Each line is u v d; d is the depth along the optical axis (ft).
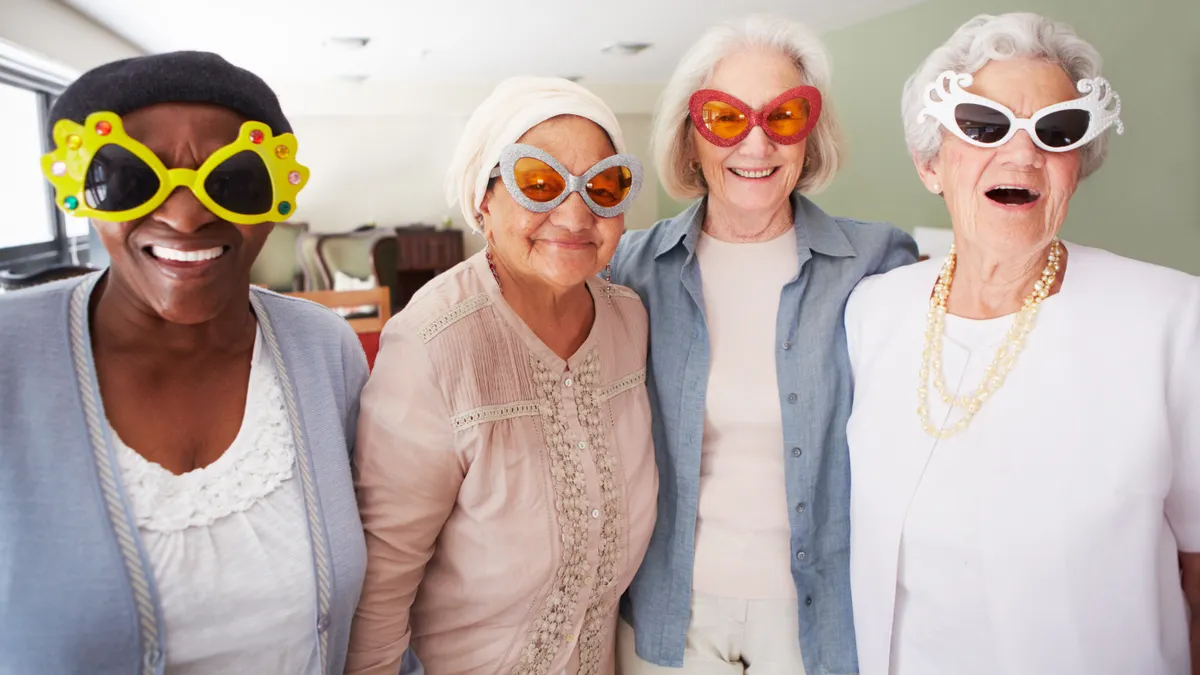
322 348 3.50
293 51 18.69
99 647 2.63
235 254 2.88
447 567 3.85
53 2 13.62
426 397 3.56
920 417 3.92
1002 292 3.84
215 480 2.94
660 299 4.94
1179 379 3.36
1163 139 11.72
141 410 2.87
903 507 3.88
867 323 4.44
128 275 2.72
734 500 4.68
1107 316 3.52
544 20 15.74
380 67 21.36
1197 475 3.41
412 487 3.59
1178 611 3.56
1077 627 3.44
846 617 4.66
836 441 4.68
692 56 4.81
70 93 2.60
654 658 4.79
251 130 2.78
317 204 26.45
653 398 4.84
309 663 3.14
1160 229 11.88
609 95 26.04
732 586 4.66
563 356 4.00
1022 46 3.62
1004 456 3.62
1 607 2.56
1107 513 3.39
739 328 4.84
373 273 24.17
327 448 3.28
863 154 18.95
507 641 3.83
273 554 3.01
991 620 3.61
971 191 3.76
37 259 14.82
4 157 13.88
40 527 2.58
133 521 2.69
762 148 4.54
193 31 16.22
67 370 2.70
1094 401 3.46
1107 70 12.55
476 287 3.84
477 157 3.71
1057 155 3.62
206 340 2.97
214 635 2.89
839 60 19.54
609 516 3.97
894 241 5.03
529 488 3.71
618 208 3.65
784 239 4.97
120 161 2.57
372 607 3.60
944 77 3.78
